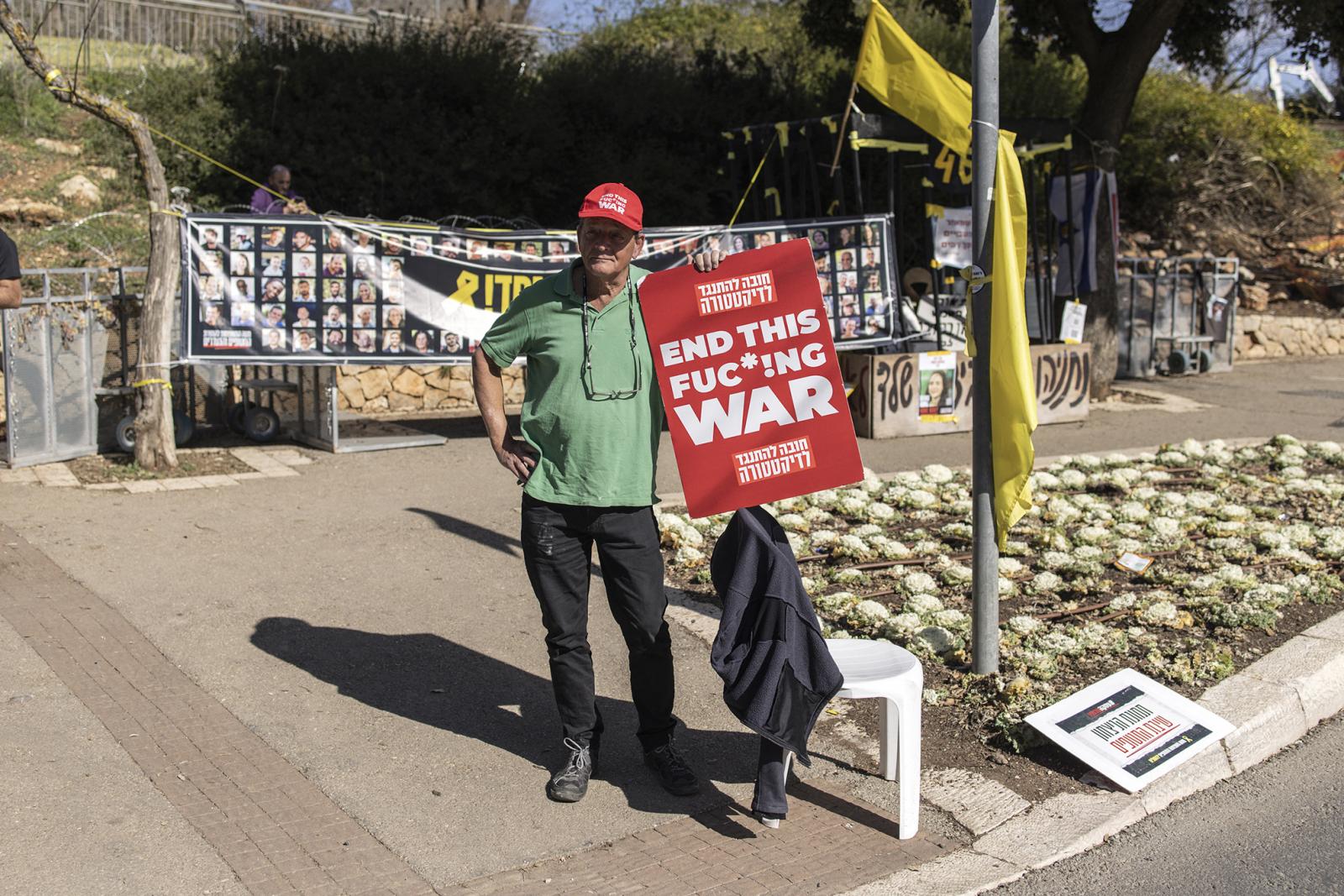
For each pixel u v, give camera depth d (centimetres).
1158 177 2084
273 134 1353
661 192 1510
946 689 494
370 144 1372
